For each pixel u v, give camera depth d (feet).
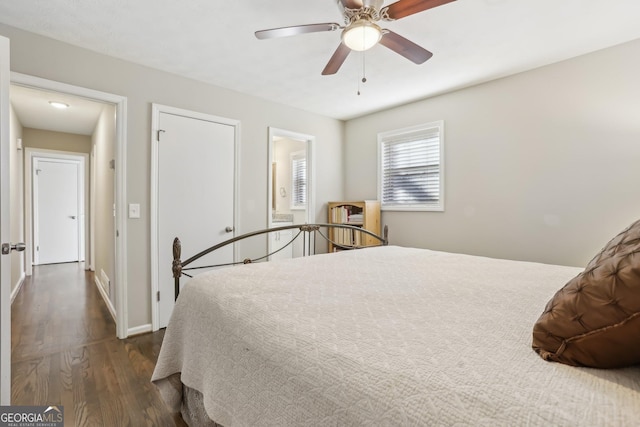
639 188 7.39
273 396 2.74
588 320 2.06
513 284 4.35
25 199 15.81
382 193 13.10
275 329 3.05
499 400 1.82
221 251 10.45
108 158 10.87
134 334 8.66
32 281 14.78
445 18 6.63
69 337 8.46
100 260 13.32
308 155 13.39
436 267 5.53
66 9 6.40
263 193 11.55
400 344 2.56
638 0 6.03
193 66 8.95
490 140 9.89
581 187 8.20
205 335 3.96
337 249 13.38
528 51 8.01
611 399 1.77
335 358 2.46
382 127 13.03
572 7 6.26
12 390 5.95
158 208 9.11
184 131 9.64
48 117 13.43
